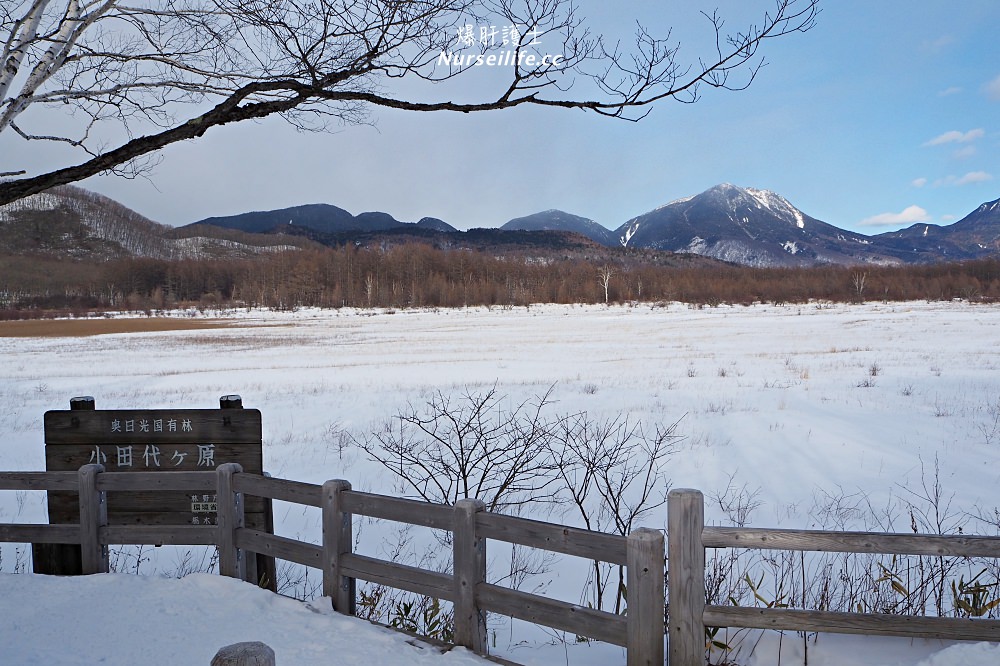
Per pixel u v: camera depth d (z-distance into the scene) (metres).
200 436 6.01
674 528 3.67
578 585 6.62
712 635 4.04
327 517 4.80
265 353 39.44
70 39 3.46
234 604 4.77
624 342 41.84
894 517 8.47
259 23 3.38
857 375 24.03
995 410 16.25
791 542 3.60
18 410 19.11
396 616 5.46
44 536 5.61
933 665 3.63
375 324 73.50
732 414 16.50
